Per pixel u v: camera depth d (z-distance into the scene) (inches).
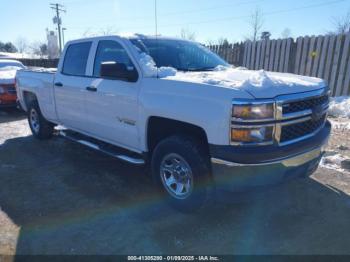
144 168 191.8
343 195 152.3
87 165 197.0
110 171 186.9
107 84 159.9
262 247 115.2
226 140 109.4
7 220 133.3
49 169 190.2
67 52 201.5
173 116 125.3
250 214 136.9
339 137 238.1
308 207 142.0
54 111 218.1
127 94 146.9
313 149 126.0
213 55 189.6
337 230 124.8
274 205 144.0
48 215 137.5
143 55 148.1
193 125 121.0
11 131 286.0
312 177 171.6
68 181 172.7
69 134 209.8
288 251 113.0
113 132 164.4
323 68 350.0
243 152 107.3
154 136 146.6
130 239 120.4
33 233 124.0
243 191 113.0
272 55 397.1
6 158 210.1
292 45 374.6
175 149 129.6
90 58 178.1
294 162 117.7
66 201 149.9
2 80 343.0
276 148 110.8
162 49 164.2
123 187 164.9
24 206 145.3
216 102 111.1
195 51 179.2
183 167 131.6
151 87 135.9
